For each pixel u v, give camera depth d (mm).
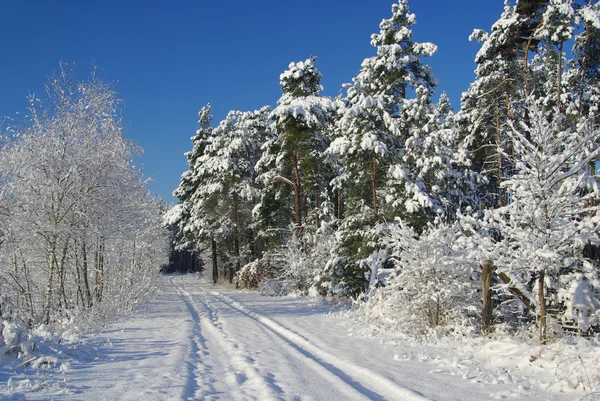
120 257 18281
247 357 8406
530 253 8547
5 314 10297
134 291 19219
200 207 39188
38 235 13227
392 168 18344
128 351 9062
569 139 8883
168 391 5965
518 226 9406
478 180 25750
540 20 18500
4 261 13281
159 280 27922
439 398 5914
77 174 13133
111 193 14438
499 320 11391
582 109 19578
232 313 17125
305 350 9797
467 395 6117
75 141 13578
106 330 12203
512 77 20703
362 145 18812
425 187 18047
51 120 13430
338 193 31156
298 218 27906
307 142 26812
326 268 20969
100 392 5902
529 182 8789
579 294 9102
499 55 20750
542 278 8766
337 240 21359
